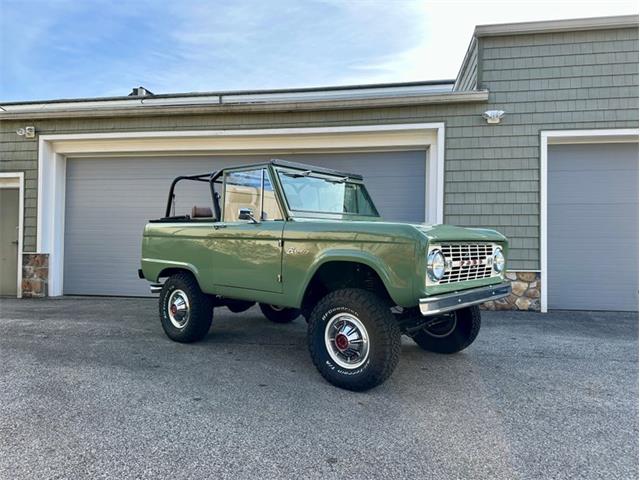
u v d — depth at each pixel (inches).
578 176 275.7
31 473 85.4
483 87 271.1
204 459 91.8
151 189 329.7
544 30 261.6
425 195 296.2
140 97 443.5
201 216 187.3
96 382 137.9
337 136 297.1
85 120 323.6
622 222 272.2
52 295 330.0
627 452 96.7
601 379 145.9
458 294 127.0
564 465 90.9
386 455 94.3
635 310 271.0
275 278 150.3
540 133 266.4
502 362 164.6
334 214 171.2
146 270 200.2
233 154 319.3
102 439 100.2
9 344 185.6
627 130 258.4
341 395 129.1
